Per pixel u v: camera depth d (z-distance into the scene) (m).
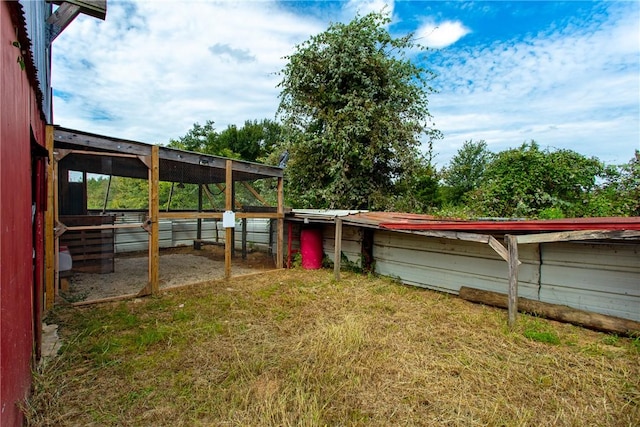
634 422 2.40
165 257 9.29
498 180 9.33
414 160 10.02
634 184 7.89
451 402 2.61
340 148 9.45
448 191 15.77
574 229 3.86
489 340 3.84
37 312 3.01
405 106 9.90
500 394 2.74
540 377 3.00
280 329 4.10
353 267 7.68
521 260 5.16
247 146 22.92
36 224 3.05
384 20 9.45
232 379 2.93
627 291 4.25
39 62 3.50
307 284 6.43
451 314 4.75
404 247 6.73
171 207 11.30
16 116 1.97
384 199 10.27
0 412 1.59
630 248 4.23
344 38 9.33
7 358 1.75
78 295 5.26
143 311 4.69
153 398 2.64
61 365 3.04
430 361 3.29
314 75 9.82
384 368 3.14
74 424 2.31
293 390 2.73
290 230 8.31
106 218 6.84
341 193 9.94
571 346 3.70
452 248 5.94
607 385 2.88
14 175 1.92
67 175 6.94
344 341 3.62
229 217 6.67
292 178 10.67
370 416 2.44
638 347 3.62
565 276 4.74
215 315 4.59
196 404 2.56
